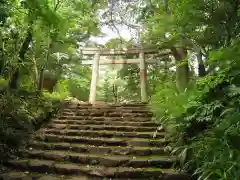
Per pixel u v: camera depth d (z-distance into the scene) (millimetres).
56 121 5723
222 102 3422
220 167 2529
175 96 4301
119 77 12000
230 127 2758
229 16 4250
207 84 3701
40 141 4535
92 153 4000
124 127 5145
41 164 3469
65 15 6656
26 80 6832
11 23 5566
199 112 3600
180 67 5914
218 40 4691
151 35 5801
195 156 3137
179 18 4754
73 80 11172
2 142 3994
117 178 3230
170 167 3445
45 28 5949
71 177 3240
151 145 4242
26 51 6137
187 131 3762
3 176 3156
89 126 5293
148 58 9242
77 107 6953
